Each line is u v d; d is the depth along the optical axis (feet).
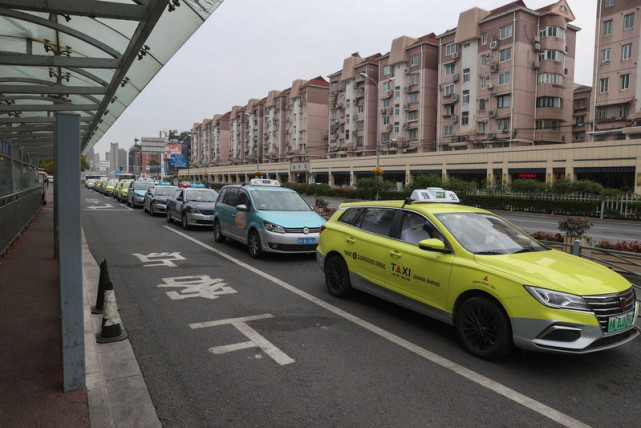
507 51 130.21
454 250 15.12
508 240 16.14
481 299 13.84
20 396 10.55
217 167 318.24
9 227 30.66
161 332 15.94
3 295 19.44
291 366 13.23
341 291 20.52
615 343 12.68
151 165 398.42
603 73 116.16
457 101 147.02
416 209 17.48
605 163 99.66
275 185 36.40
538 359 13.99
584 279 13.08
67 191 10.45
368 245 18.76
